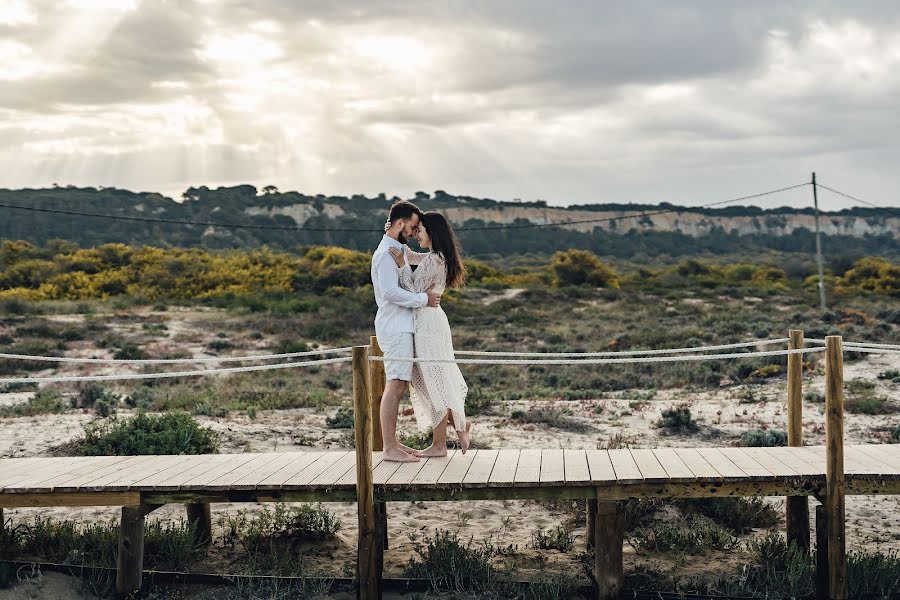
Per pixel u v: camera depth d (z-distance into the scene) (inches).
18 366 1075.3
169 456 300.5
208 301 2049.7
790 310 1852.9
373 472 258.8
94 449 405.4
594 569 270.2
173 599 252.5
